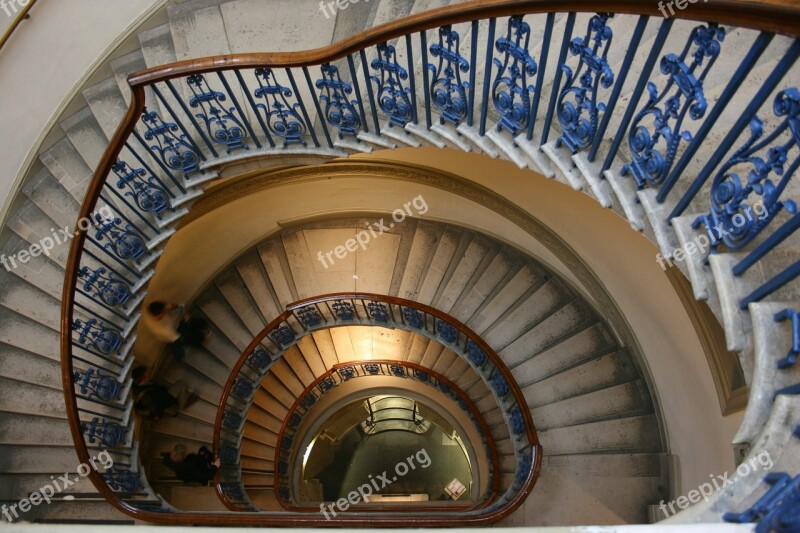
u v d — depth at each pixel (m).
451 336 8.11
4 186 6.04
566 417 7.03
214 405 8.24
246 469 9.87
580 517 6.38
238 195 7.30
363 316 8.66
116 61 6.27
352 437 16.67
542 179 5.83
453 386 9.66
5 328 5.93
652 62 2.58
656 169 2.80
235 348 8.41
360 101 4.54
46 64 5.93
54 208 6.09
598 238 6.02
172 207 5.50
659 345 6.20
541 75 3.25
